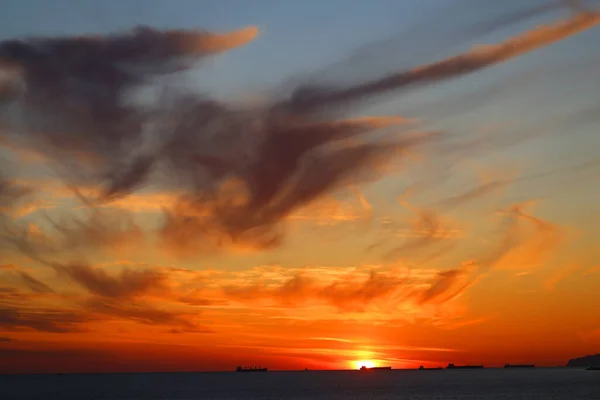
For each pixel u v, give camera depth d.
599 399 169.75
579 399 170.00
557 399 169.88
